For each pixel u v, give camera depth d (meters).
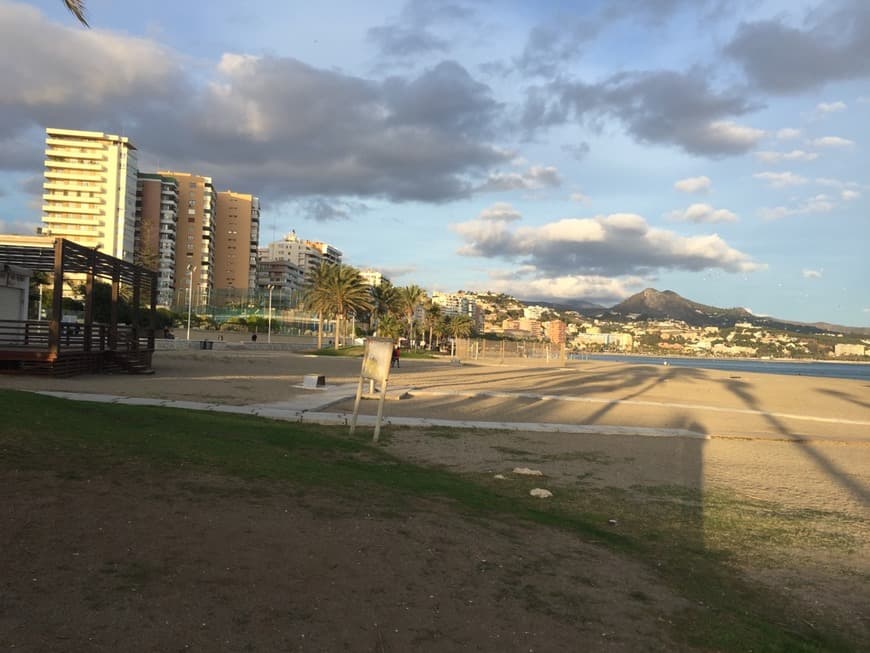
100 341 24.69
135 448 7.95
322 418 15.72
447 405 22.03
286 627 3.72
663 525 8.14
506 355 95.31
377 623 3.93
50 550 4.40
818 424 22.72
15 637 3.26
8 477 5.93
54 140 123.31
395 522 6.17
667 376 57.75
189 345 57.97
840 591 6.09
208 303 135.88
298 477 7.77
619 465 12.52
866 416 26.95
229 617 3.75
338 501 6.73
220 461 8.05
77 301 73.31
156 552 4.60
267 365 39.06
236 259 157.75
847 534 8.20
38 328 23.78
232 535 5.14
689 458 13.90
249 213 159.25
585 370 63.72
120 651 3.25
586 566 5.75
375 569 4.82
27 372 20.66
